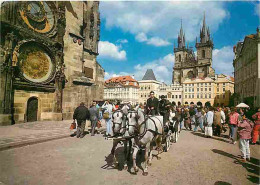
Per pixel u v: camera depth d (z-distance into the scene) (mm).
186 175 5680
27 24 17219
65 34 21453
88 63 26391
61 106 19922
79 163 6629
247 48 34594
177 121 11328
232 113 11328
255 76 29641
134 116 5793
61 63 19969
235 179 5434
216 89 82688
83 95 23031
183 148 9336
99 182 5078
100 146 9289
